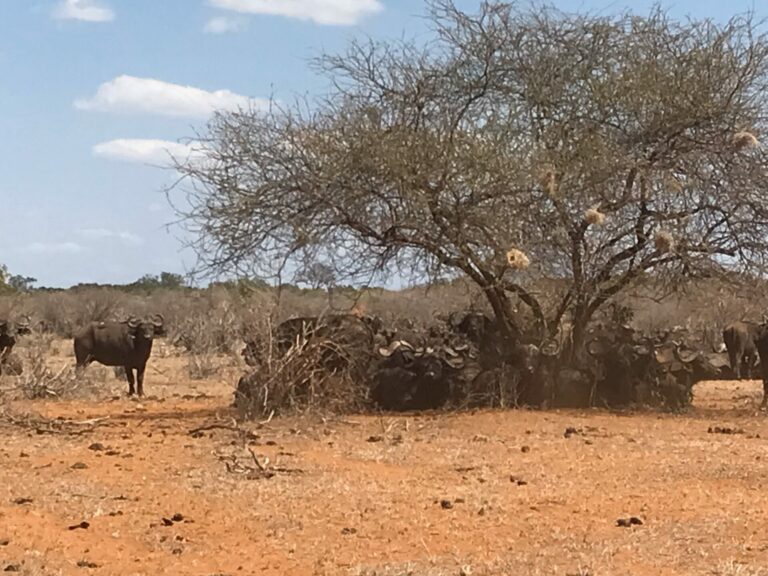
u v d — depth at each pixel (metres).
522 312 22.36
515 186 19.47
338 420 18.22
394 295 33.19
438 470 13.78
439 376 20.16
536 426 18.00
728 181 20.38
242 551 9.80
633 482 13.00
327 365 20.02
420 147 19.33
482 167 19.34
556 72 20.88
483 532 10.50
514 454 15.09
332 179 19.45
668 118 20.56
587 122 20.86
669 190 19.97
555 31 21.14
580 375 20.89
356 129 19.56
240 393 18.81
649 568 9.19
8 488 12.31
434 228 19.91
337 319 20.62
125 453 14.86
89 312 51.62
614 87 20.66
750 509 11.45
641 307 30.72
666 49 21.19
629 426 18.22
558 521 10.95
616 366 21.05
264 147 19.69
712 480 13.14
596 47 21.20
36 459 14.42
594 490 12.50
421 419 18.75
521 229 19.77
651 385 21.14
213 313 40.44
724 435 17.25
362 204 19.72
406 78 20.45
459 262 20.41
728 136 20.47
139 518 10.94
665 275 20.91
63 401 22.83
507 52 20.80
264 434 16.64
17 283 71.69
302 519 10.95
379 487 12.56
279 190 19.61
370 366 20.41
